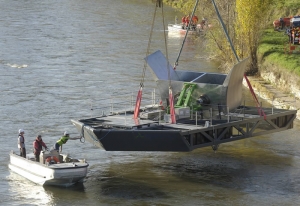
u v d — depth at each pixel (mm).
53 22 124062
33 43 99625
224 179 42562
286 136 52688
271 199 38906
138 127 41875
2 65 82312
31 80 73625
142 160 46656
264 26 77500
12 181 41781
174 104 46531
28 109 60500
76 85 71312
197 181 42125
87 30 114875
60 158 41938
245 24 75500
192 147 41125
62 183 40656
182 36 110750
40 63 84125
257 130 51875
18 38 103938
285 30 86312
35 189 40375
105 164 45688
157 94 67250
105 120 44281
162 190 40406
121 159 46812
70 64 83688
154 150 41219
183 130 40781
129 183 41688
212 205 37906
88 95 66625
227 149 49406
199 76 49031
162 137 40344
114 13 141875
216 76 49125
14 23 120875
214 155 47906
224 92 44531
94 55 90500
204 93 45438
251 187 40969
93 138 41531
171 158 47156
